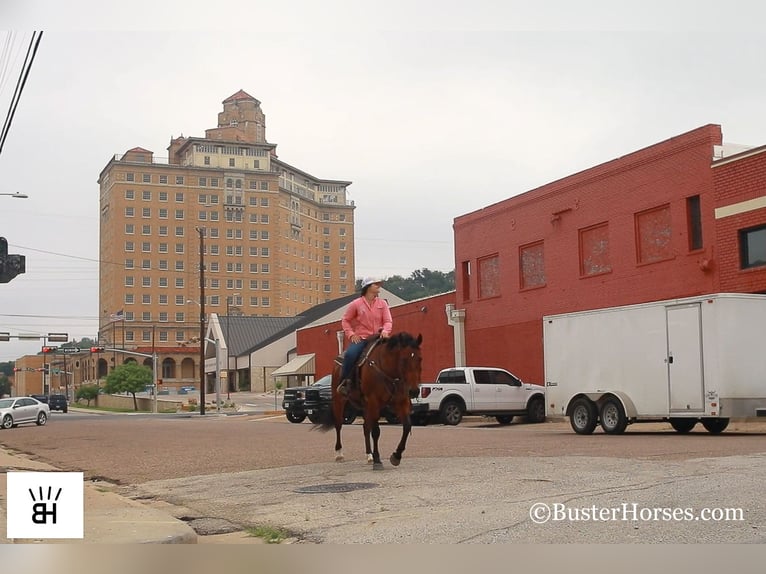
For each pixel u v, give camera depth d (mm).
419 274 133750
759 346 18938
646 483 9969
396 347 12023
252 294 150125
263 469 13547
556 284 33875
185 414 60406
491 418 35719
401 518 8516
